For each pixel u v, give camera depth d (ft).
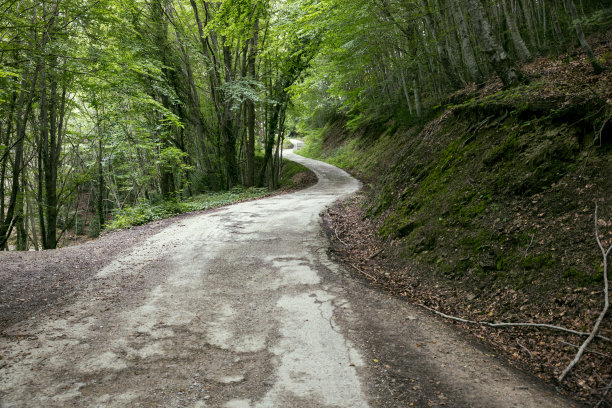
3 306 17.84
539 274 16.65
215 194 73.46
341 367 13.12
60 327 15.98
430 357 13.76
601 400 10.85
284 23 43.42
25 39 25.46
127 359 13.53
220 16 57.26
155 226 40.16
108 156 64.44
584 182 17.79
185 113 75.51
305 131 176.35
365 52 44.62
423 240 24.63
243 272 24.16
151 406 10.85
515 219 19.67
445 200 25.43
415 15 40.16
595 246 15.34
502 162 22.98
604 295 13.80
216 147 83.41
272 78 82.17
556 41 43.06
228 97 74.08
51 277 22.52
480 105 27.99
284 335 15.64
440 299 19.48
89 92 45.21
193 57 71.46
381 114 108.06
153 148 60.29
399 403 11.06
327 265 25.53
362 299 19.67
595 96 19.36
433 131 34.78
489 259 19.39
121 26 38.73
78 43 33.78
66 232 90.43
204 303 19.11
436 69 61.11
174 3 73.10
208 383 12.13
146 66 44.37
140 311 17.97
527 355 13.78
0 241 44.16
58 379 12.11
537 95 23.56
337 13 37.11
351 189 71.72
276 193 71.97
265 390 11.76
